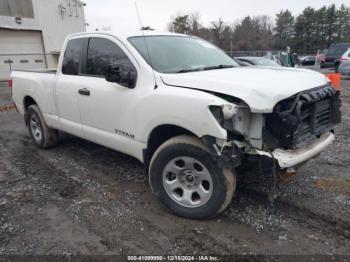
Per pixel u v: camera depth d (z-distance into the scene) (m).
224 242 2.84
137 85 3.42
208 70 3.59
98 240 2.94
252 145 2.80
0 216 3.40
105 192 3.87
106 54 3.91
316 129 3.18
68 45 4.58
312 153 2.99
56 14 23.38
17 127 7.55
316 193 3.64
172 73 3.34
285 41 72.62
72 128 4.59
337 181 3.94
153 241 2.89
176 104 2.95
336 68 18.89
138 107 3.35
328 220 3.12
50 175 4.44
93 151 5.40
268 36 60.09
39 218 3.34
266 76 3.16
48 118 5.13
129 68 3.56
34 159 5.12
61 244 2.90
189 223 3.14
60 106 4.70
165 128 3.27
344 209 3.29
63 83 4.50
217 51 4.55
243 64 4.41
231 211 3.32
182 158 3.07
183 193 3.19
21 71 5.86
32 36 22.44
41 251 2.81
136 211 3.41
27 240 2.97
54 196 3.82
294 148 2.83
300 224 3.07
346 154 4.91
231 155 2.69
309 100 2.88
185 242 2.86
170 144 3.11
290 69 3.83
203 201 3.06
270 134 2.82
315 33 70.50
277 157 2.72
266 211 3.30
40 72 5.37
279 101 2.74
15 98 5.95
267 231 2.98
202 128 2.77
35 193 3.91
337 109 3.46
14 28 21.12
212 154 2.79
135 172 4.44
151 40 3.86
